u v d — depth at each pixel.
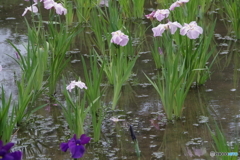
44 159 4.98
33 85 7.15
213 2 12.04
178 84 5.89
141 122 5.94
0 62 8.46
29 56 6.92
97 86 6.12
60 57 6.99
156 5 12.81
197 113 6.14
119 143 5.36
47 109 6.44
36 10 8.42
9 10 12.55
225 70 7.83
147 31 10.57
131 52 8.66
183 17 9.13
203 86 7.15
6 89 7.09
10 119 5.79
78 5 11.60
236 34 9.58
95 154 5.09
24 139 5.53
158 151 5.10
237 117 5.91
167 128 5.73
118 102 6.67
